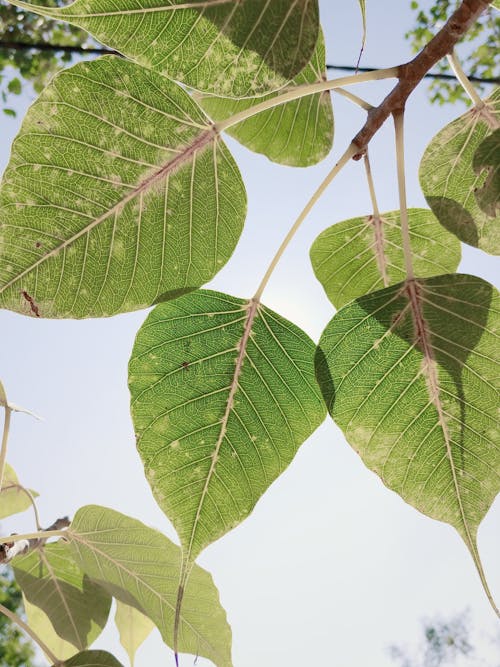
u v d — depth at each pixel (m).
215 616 0.36
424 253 0.40
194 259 0.29
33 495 0.40
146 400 0.29
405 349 0.28
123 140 0.27
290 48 0.23
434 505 0.28
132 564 0.36
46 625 0.41
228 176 0.29
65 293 0.27
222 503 0.29
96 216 0.27
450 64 0.30
